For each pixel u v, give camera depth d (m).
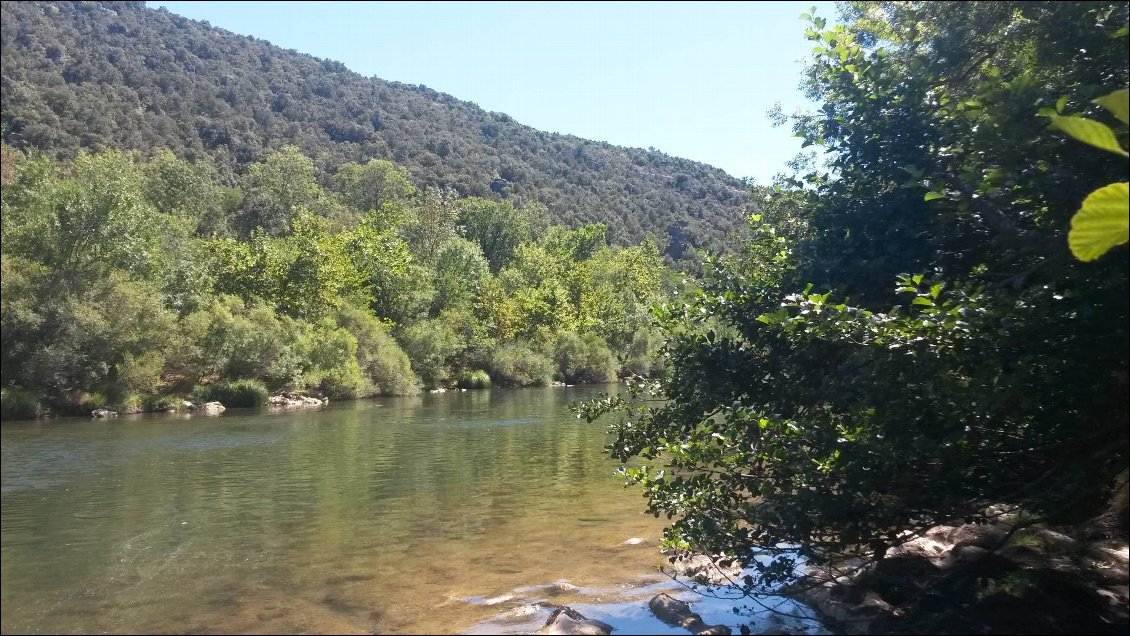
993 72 6.68
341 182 102.88
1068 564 8.24
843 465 6.68
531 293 63.22
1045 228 6.48
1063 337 5.75
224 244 45.53
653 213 141.50
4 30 109.62
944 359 5.82
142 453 19.47
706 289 9.04
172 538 10.76
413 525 11.48
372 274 53.06
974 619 6.87
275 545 10.36
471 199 94.38
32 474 16.27
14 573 9.12
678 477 8.22
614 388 53.56
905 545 9.22
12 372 29.98
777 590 8.36
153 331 33.09
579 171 172.38
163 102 118.06
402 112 175.12
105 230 34.03
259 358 37.34
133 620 7.50
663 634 7.02
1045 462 6.78
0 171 45.06
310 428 25.39
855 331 6.15
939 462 6.64
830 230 8.47
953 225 7.26
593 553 9.93
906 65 8.37
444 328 54.09
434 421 27.72
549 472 16.17
